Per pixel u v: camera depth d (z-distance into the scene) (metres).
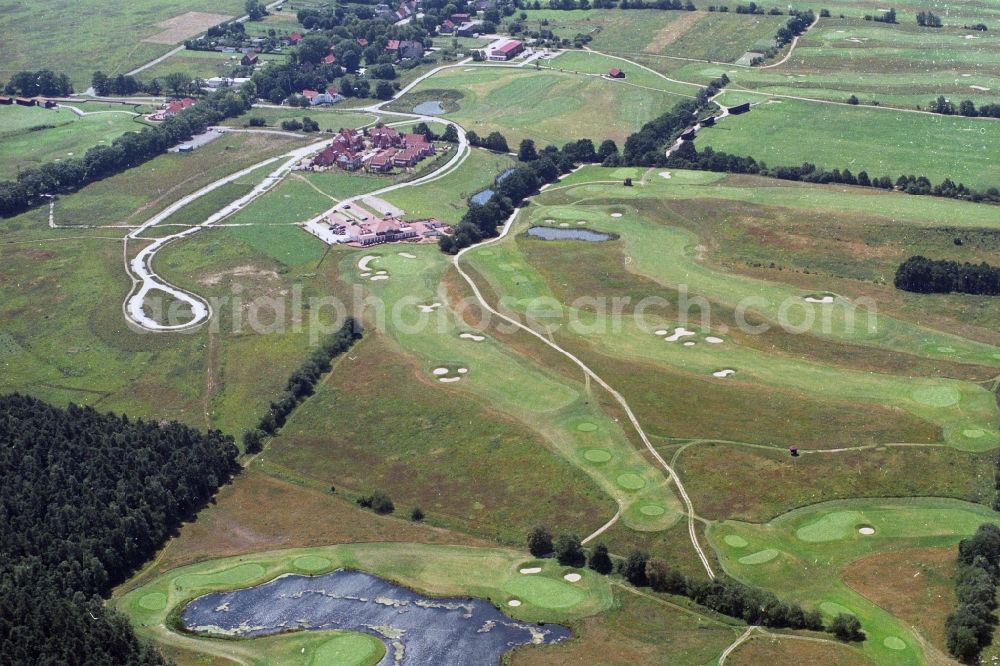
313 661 181.50
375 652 182.88
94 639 175.12
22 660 171.62
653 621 186.12
